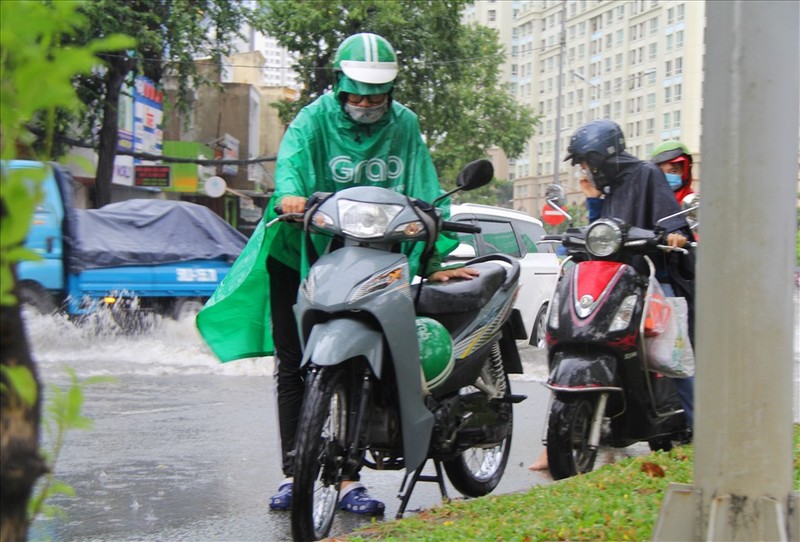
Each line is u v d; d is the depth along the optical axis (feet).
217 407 26.78
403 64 101.81
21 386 6.14
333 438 14.06
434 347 15.08
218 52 91.09
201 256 44.06
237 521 16.02
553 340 17.81
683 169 22.76
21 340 6.47
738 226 10.09
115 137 83.41
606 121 19.51
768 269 10.09
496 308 17.20
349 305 13.83
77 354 38.22
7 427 6.37
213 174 128.47
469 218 40.37
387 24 97.09
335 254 14.49
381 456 15.55
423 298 16.22
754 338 10.09
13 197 5.74
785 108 10.09
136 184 105.40
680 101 270.05
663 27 280.51
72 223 40.63
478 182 15.19
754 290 10.08
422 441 14.52
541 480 19.85
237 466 19.90
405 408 14.26
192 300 43.68
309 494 13.32
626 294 17.62
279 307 16.43
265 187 155.33
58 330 39.65
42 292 39.86
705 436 10.35
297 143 15.93
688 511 10.44
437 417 15.46
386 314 13.98
